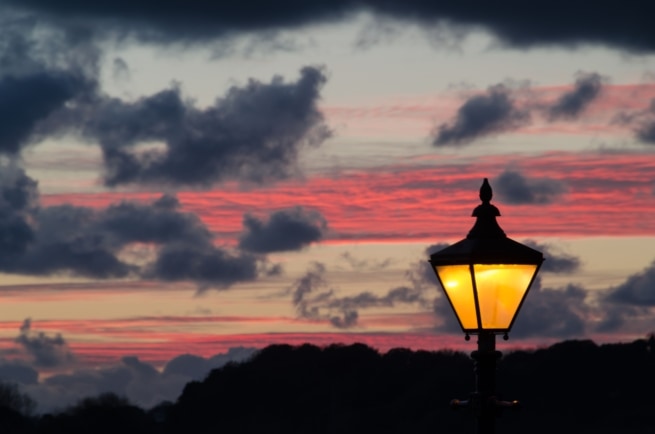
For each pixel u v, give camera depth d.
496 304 22.80
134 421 181.00
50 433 176.38
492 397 22.97
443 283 23.19
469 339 23.16
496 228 23.25
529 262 22.75
